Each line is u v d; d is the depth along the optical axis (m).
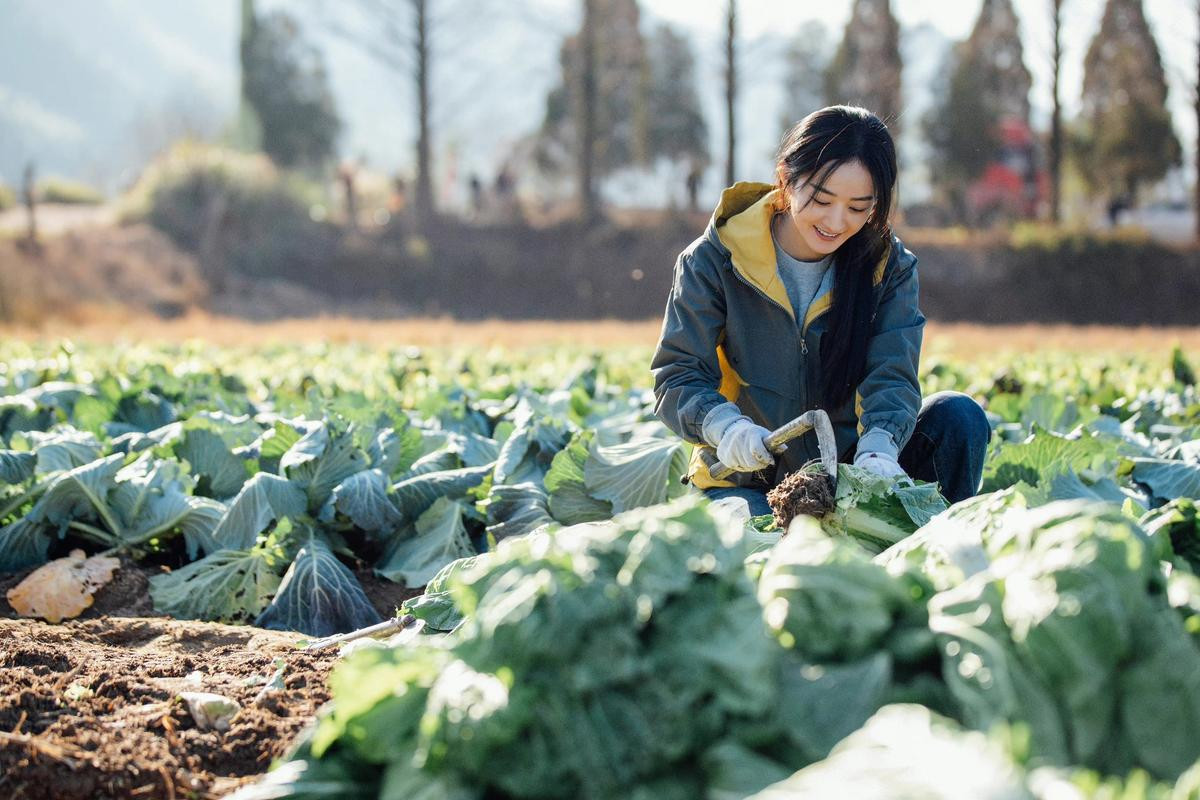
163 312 38.62
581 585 2.31
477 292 44.41
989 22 50.22
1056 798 1.90
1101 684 2.26
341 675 2.41
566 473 5.45
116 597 5.32
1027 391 9.02
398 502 5.75
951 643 2.35
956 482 4.52
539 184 58.97
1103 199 53.28
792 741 2.25
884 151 3.91
